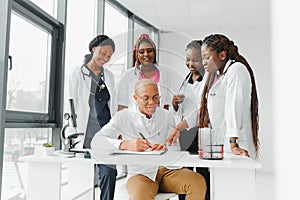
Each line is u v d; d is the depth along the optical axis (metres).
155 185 1.48
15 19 2.29
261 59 5.14
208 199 1.94
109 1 3.79
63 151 1.77
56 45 2.95
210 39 1.94
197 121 1.38
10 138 2.27
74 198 1.90
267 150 4.91
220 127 1.97
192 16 4.61
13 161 2.30
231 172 1.42
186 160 1.46
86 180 1.90
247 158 1.56
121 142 1.36
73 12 3.24
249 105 1.99
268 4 4.18
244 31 5.23
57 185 1.62
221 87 1.96
